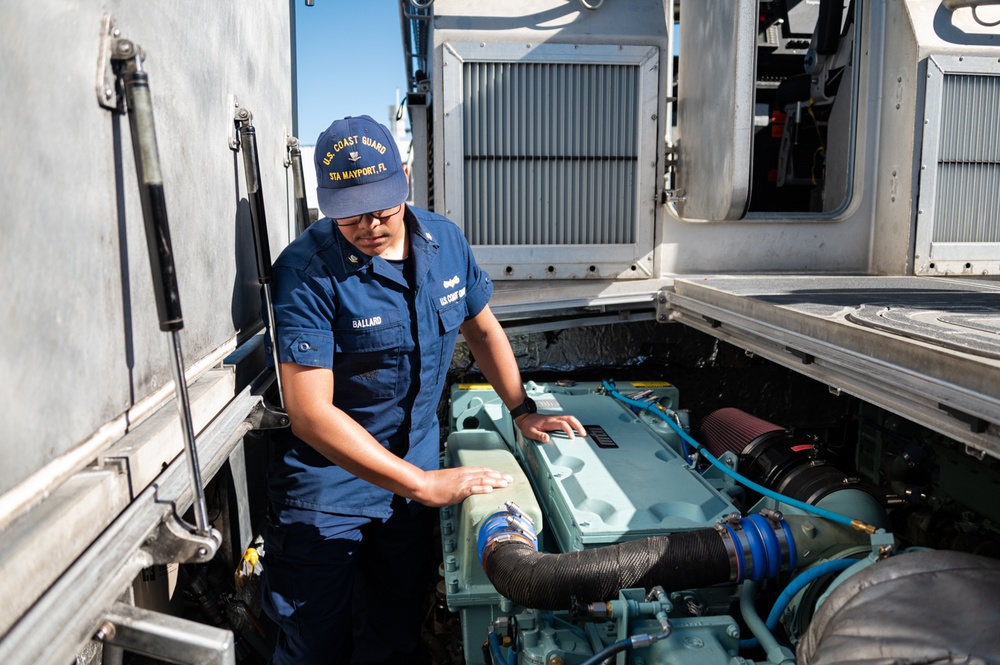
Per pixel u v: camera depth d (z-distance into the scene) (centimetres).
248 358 186
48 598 81
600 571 164
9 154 80
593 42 295
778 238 322
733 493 214
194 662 95
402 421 203
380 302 184
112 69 107
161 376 129
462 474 190
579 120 299
